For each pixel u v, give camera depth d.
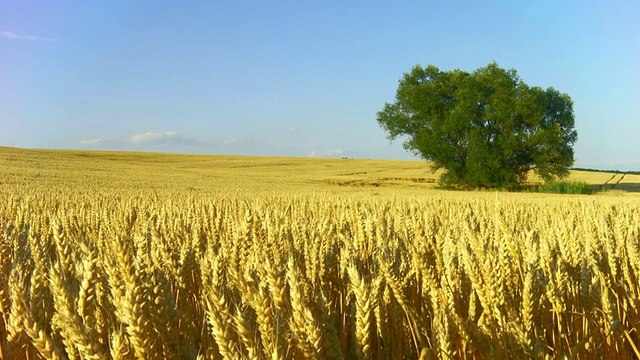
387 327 3.00
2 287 2.67
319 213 9.88
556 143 56.91
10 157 71.19
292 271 2.29
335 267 3.68
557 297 3.14
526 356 2.56
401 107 64.00
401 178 74.44
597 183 73.12
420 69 64.44
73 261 3.15
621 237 4.32
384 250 3.96
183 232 5.50
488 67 61.81
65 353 2.45
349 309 3.27
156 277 2.47
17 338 2.24
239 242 3.98
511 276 3.17
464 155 59.81
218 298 2.39
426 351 2.00
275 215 7.07
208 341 2.70
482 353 2.76
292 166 92.31
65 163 69.12
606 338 3.21
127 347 2.07
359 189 48.12
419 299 3.72
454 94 60.22
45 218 7.04
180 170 72.50
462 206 14.30
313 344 2.14
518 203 16.03
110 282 2.36
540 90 58.97
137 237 3.46
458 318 2.71
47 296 2.72
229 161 98.62
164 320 2.40
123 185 39.81
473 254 3.05
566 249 3.74
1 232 4.62
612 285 3.80
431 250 4.16
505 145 55.62
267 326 2.15
